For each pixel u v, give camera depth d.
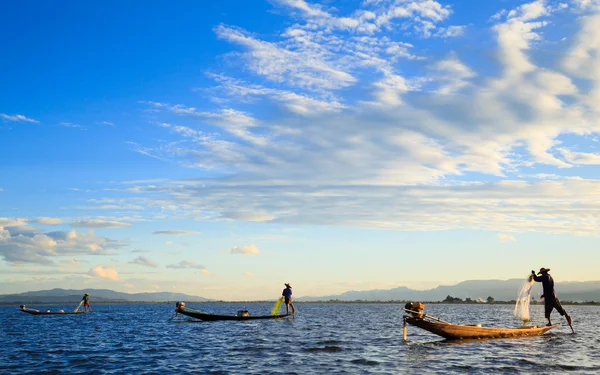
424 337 30.00
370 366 18.70
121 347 26.09
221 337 30.97
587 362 19.20
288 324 43.97
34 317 64.12
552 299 29.77
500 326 43.66
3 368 19.00
